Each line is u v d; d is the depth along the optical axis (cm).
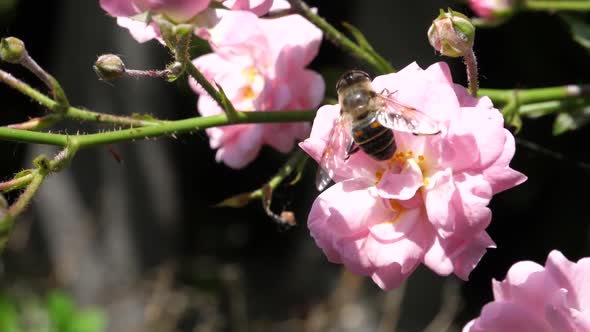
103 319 63
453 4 47
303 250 93
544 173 77
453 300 69
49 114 40
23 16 95
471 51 39
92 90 80
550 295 39
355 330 72
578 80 64
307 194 91
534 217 82
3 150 90
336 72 45
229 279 74
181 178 96
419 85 38
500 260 84
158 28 40
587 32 44
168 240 86
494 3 43
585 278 39
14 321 64
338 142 39
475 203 38
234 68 43
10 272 80
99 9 80
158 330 67
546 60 65
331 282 88
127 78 80
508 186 38
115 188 84
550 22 63
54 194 85
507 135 38
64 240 84
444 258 38
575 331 38
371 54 42
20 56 39
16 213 38
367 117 39
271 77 42
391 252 38
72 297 79
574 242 79
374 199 39
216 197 101
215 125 41
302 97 42
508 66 67
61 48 83
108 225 84
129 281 83
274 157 98
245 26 39
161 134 40
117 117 40
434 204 38
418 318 75
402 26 67
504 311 39
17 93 90
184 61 39
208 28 39
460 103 39
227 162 43
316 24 42
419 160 39
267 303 89
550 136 50
